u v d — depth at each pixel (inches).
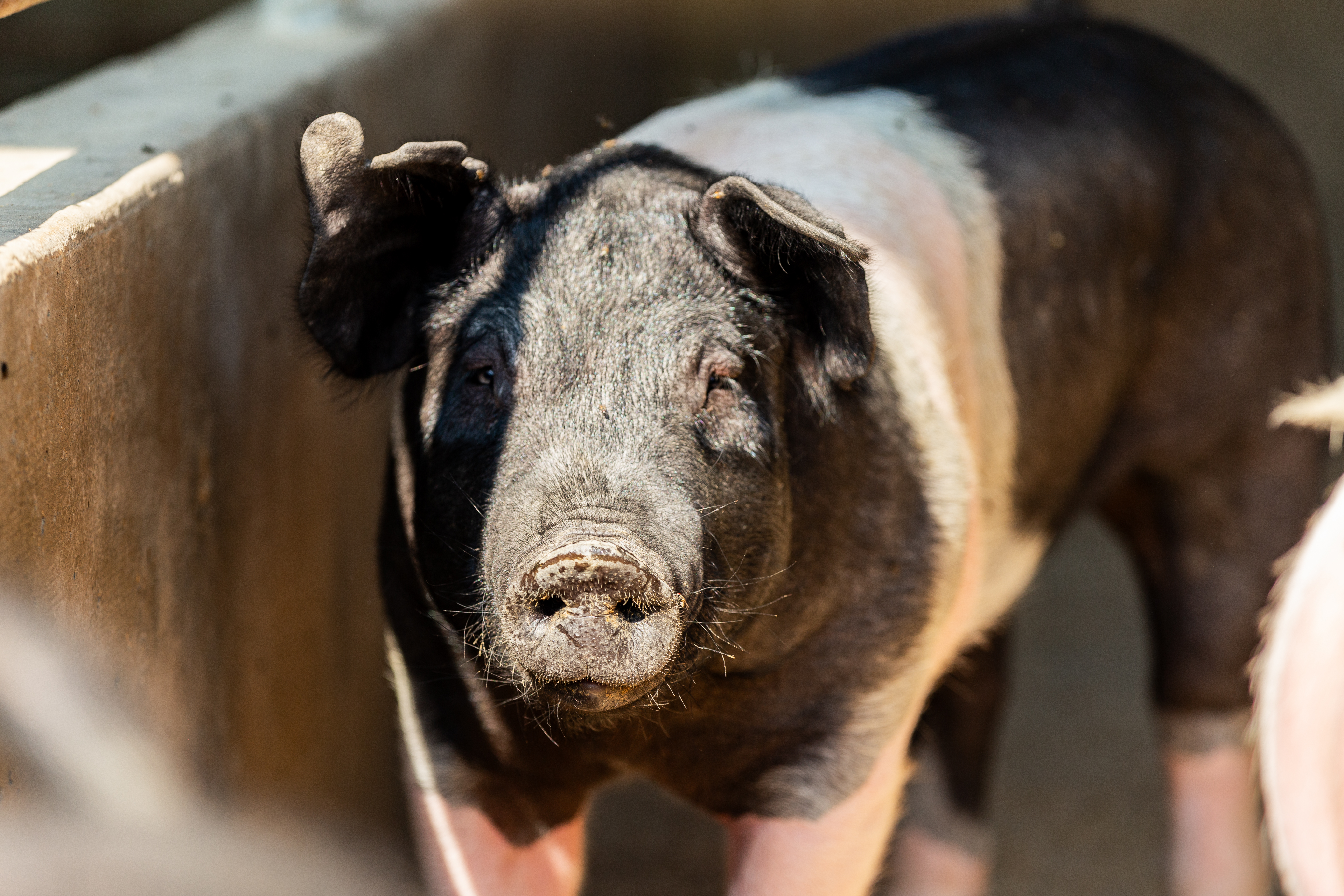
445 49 636.7
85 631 292.2
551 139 880.9
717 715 337.7
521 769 347.6
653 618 263.7
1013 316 429.4
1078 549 800.3
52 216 288.5
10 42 692.7
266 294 422.9
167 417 345.1
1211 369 490.9
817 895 350.9
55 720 272.2
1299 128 1272.1
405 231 309.1
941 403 370.3
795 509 323.0
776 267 310.5
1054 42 492.7
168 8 749.9
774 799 351.6
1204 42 1456.7
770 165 396.2
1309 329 513.7
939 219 410.9
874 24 1497.3
